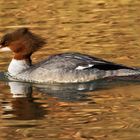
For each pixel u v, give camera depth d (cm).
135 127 1284
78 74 1675
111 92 1558
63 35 2159
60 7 2534
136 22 2280
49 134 1262
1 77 1748
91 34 2159
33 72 1714
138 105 1434
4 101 1509
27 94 1573
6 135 1266
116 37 2106
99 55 1911
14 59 1777
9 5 2584
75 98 1517
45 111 1416
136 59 1856
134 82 1639
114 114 1371
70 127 1298
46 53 1969
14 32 1788
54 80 1686
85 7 2523
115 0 2619
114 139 1220
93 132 1265
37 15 2430
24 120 1355
